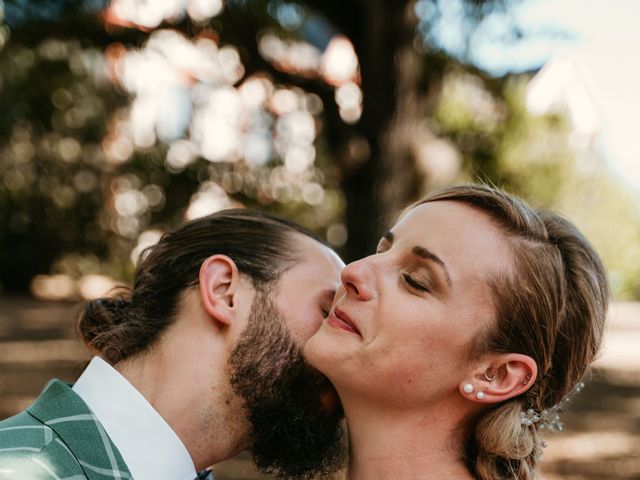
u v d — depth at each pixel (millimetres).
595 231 21000
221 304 1983
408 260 1893
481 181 2156
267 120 7949
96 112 12109
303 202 9594
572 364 1979
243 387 1970
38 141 10969
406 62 5156
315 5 5516
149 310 2045
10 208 15828
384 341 1828
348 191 5359
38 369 9406
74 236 16016
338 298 1996
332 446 2123
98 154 13898
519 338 1858
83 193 14688
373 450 1884
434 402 1868
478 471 1887
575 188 18031
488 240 1873
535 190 11266
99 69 11344
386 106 5164
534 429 1989
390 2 5102
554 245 1959
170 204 8547
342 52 8266
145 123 11133
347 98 6141
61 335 12375
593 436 7473
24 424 1701
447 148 5988
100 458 1704
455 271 1842
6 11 6078
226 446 2002
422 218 1941
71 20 6094
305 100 7516
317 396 2043
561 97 20922
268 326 1999
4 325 13414
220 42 6242
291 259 2092
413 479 1865
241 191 8203
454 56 6188
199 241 2100
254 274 2035
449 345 1827
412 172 5324
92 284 18703
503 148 7637
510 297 1842
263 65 6293
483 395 1852
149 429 1838
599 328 2016
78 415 1732
